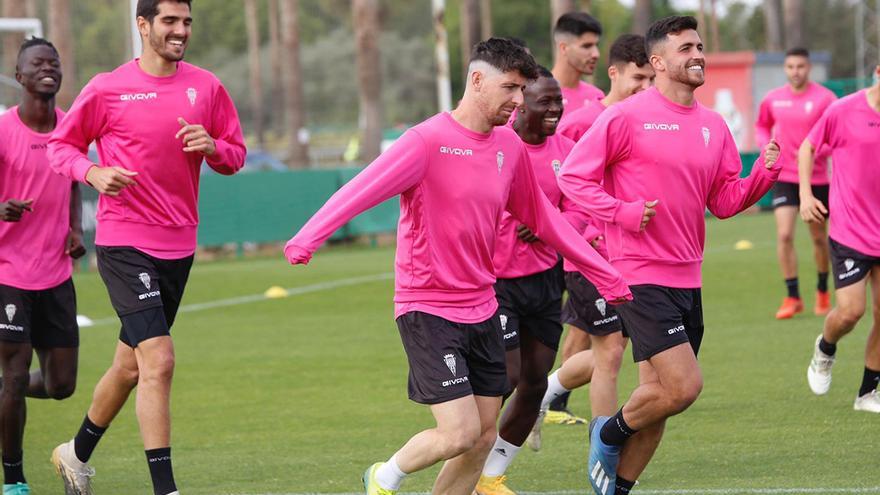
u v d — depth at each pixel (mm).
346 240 84250
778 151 20109
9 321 22797
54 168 20859
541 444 26062
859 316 27656
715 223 92375
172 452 26141
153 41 20875
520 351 22234
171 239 21469
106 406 21891
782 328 40812
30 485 24047
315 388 33188
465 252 18203
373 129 109250
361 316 48062
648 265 19984
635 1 114062
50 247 23453
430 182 17922
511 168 18609
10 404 22656
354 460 24875
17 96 89062
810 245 69938
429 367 18141
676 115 20109
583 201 19797
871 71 164875
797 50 43000
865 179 27641
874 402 27891
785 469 22766
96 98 20906
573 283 24031
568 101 30078
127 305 20953
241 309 51406
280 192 77250
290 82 146625
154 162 21078
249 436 27531
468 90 18094
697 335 20953
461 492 19219
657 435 20484
